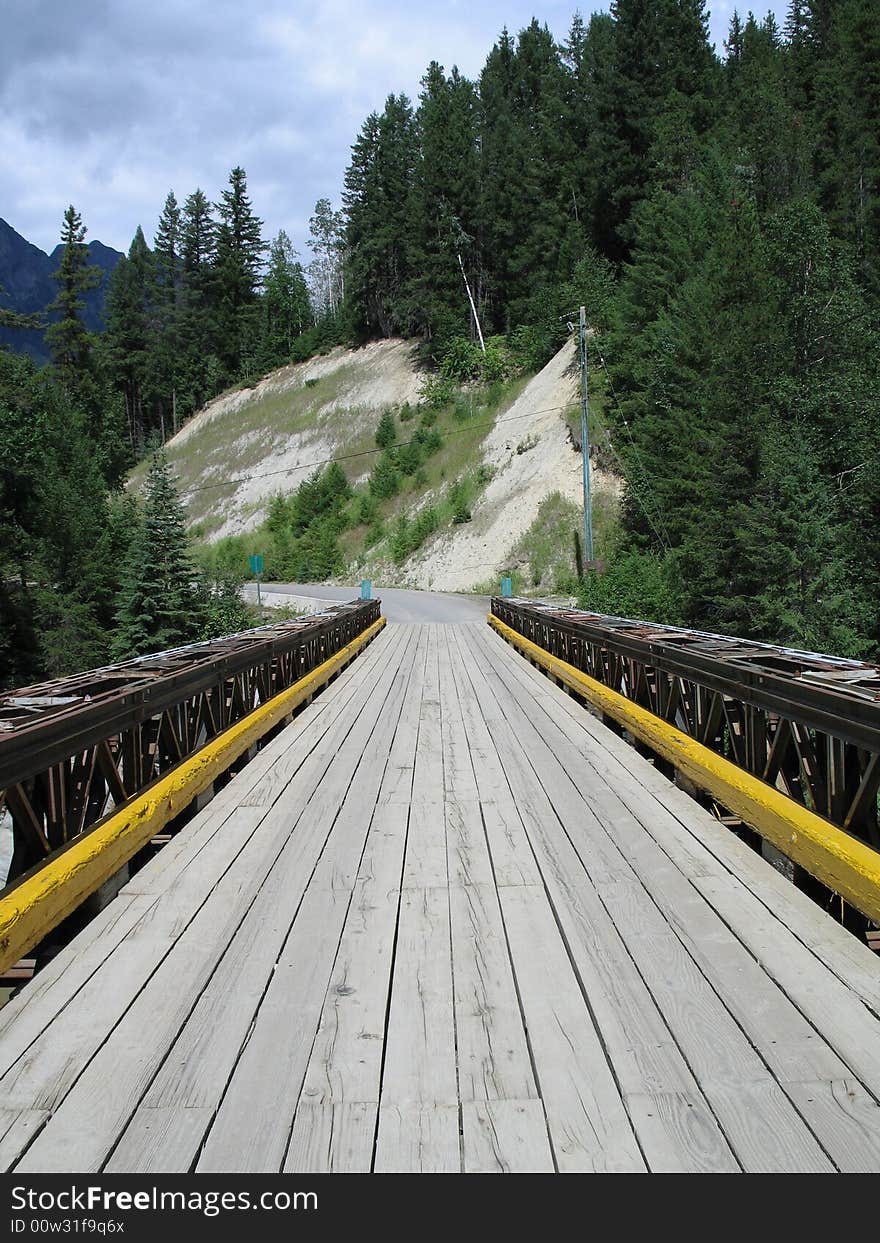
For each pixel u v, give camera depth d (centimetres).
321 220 10838
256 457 7619
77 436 4628
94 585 3600
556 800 593
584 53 6369
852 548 2397
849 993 315
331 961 351
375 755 754
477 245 7138
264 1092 262
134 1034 296
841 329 3111
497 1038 292
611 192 5462
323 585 5456
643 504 3669
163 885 441
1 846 639
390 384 7331
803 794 472
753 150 4169
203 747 619
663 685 702
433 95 8062
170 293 9969
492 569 4394
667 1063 273
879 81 4369
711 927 376
